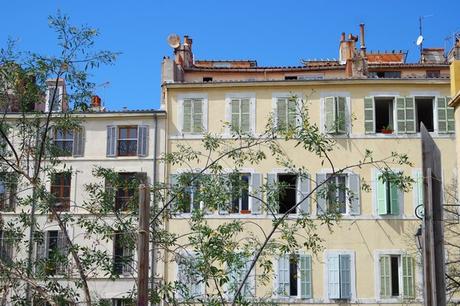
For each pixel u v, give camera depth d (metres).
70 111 14.05
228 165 32.22
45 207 14.04
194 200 14.07
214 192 13.86
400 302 30.98
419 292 30.67
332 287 31.17
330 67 39.53
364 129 32.88
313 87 33.56
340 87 33.47
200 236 13.38
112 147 33.25
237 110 33.56
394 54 46.81
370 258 31.48
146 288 10.41
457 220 23.88
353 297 31.12
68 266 14.19
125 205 14.72
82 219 14.53
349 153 32.59
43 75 13.17
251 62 45.09
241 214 31.55
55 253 13.48
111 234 14.05
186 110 33.69
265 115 33.47
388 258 31.41
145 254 10.50
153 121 33.50
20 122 14.28
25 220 14.21
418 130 32.91
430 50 47.62
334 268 31.36
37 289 12.94
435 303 7.66
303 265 31.20
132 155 33.28
